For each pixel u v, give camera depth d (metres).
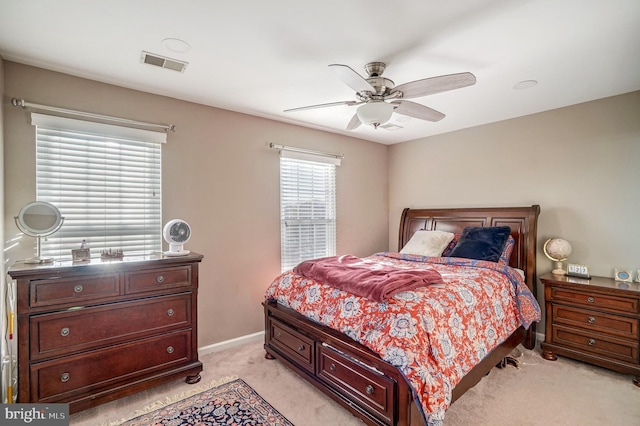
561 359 2.88
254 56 2.14
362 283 2.14
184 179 2.89
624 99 2.85
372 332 1.88
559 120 3.23
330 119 3.53
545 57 2.17
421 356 1.69
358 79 1.87
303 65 2.27
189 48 2.04
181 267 2.37
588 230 3.05
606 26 1.79
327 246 4.09
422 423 1.70
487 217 3.61
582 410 2.09
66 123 2.31
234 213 3.21
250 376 2.54
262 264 3.42
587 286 2.66
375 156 4.67
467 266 3.05
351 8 1.63
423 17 1.71
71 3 1.57
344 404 2.01
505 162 3.62
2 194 2.05
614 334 2.54
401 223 4.44
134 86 2.60
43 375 1.86
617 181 2.89
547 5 1.61
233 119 3.21
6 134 2.12
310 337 2.33
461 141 4.01
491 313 2.42
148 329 2.22
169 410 2.08
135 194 2.65
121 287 2.11
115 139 2.56
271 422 1.97
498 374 2.59
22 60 2.15
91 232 2.45
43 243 2.26
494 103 3.09
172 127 2.80
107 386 2.06
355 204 4.41
